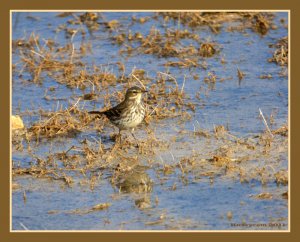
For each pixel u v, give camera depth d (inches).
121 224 555.5
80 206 585.0
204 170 633.0
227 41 944.9
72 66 877.8
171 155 662.5
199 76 849.5
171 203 583.2
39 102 793.6
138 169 641.0
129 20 1019.9
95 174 635.5
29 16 1035.9
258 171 625.6
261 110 755.4
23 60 892.0
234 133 703.1
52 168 647.1
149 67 878.4
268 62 879.7
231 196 589.6
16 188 616.4
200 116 745.6
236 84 824.3
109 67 879.7
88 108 774.5
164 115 746.2
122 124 685.9
